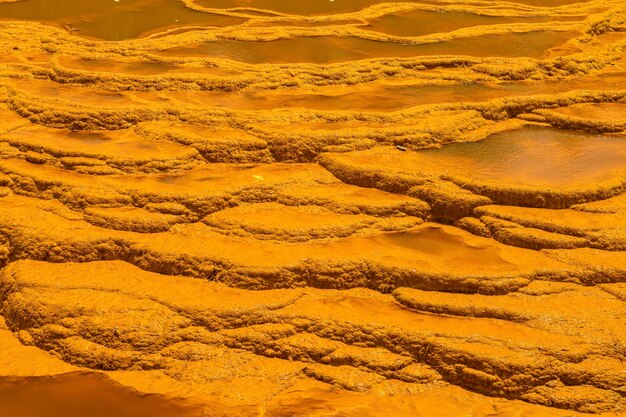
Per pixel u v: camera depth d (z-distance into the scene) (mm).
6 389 11250
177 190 13766
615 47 21047
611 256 12570
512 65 18656
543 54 19672
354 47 19969
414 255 12680
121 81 17203
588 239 12789
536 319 11445
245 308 11734
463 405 10742
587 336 11203
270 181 14172
